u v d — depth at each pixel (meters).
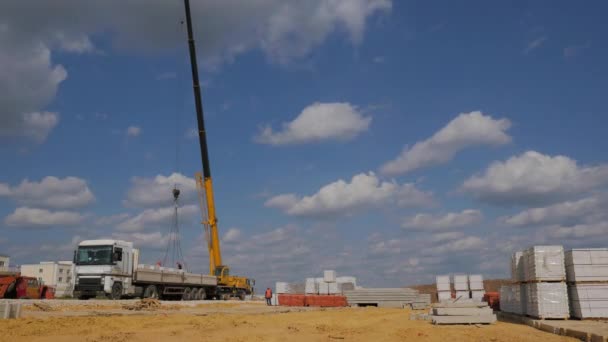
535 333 19.09
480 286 42.66
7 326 19.25
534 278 21.95
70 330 18.86
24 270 103.44
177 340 16.72
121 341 16.41
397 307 42.25
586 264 21.47
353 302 42.94
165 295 41.72
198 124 48.97
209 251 49.47
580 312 21.09
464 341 17.31
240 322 23.09
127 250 36.31
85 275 34.62
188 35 48.47
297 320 25.53
